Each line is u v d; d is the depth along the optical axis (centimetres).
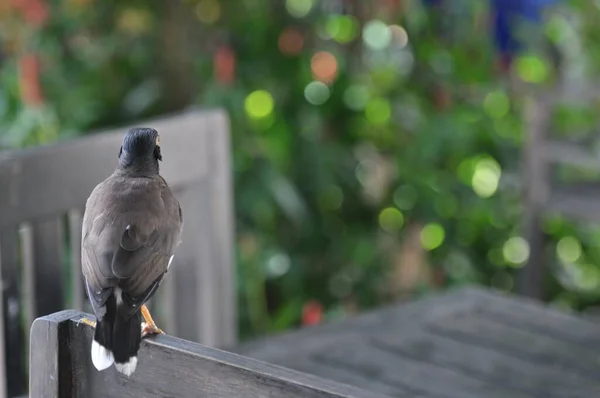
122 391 394
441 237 1145
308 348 701
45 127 955
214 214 717
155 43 1082
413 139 1110
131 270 416
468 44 1150
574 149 1066
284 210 1041
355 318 759
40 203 609
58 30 1018
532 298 1120
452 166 1156
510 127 1188
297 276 1063
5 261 601
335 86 1121
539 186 1096
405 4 1114
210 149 707
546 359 697
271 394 364
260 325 1040
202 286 717
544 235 1112
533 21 1270
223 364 372
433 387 648
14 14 991
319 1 1098
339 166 1105
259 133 1044
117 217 430
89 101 1038
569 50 1277
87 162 631
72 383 404
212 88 1015
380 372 667
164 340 390
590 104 1138
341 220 1130
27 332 620
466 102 1159
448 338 726
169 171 681
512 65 1241
